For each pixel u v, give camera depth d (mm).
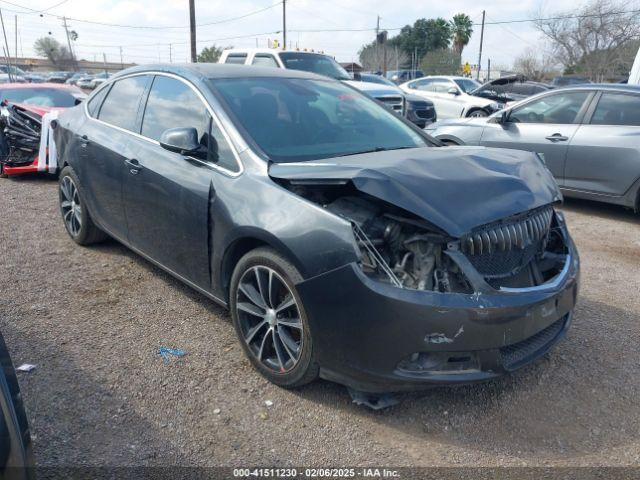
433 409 3039
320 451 2705
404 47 60469
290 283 2934
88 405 2967
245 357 3482
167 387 3148
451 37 55969
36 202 7305
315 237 2820
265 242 3105
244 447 2713
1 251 5293
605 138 6871
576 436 2859
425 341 2635
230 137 3500
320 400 3084
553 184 3484
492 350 2742
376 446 2750
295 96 4074
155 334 3738
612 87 7043
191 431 2807
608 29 38406
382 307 2641
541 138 7473
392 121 4383
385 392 2861
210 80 3895
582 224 6855
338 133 3873
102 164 4562
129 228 4395
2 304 4141
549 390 3242
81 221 5207
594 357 3609
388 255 2836
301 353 2969
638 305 4453
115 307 4129
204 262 3588
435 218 2697
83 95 10516
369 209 2918
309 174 2994
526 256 3115
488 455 2709
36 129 8703
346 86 4672
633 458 2705
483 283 2725
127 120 4504
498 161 3418
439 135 8641
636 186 6684
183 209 3645
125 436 2750
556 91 7551
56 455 2598
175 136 3523
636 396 3205
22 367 3279
